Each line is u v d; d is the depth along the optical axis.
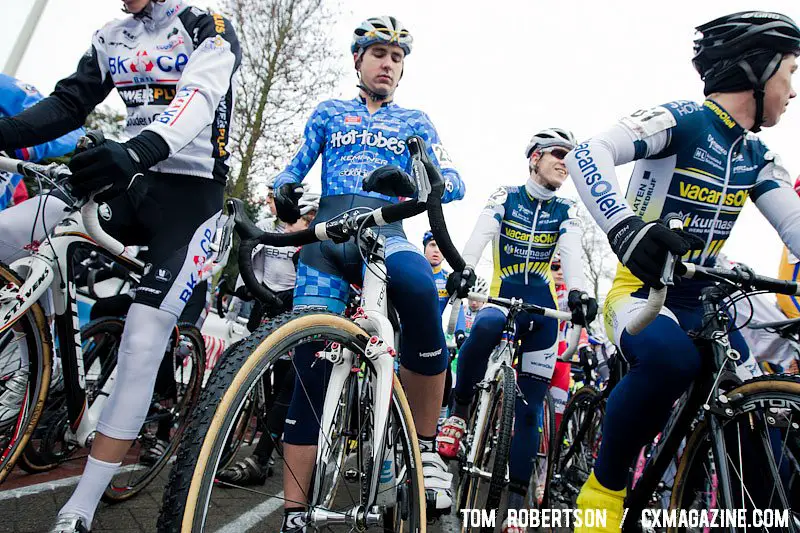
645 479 1.72
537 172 3.33
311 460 1.63
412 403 1.95
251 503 2.52
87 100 2.07
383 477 1.60
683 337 1.64
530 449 2.81
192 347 2.80
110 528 1.96
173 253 1.87
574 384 5.98
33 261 1.87
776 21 1.63
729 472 1.48
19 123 1.89
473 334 3.00
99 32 2.05
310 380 1.65
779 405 1.41
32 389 1.90
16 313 1.77
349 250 1.91
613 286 2.00
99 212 1.81
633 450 1.71
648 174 1.84
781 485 1.47
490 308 3.11
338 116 2.20
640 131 1.66
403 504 1.61
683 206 1.81
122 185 1.43
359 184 2.07
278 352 1.18
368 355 1.46
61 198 2.00
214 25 1.93
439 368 1.90
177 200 1.92
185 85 1.74
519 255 3.36
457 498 2.94
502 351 2.83
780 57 1.66
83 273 2.82
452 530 2.65
